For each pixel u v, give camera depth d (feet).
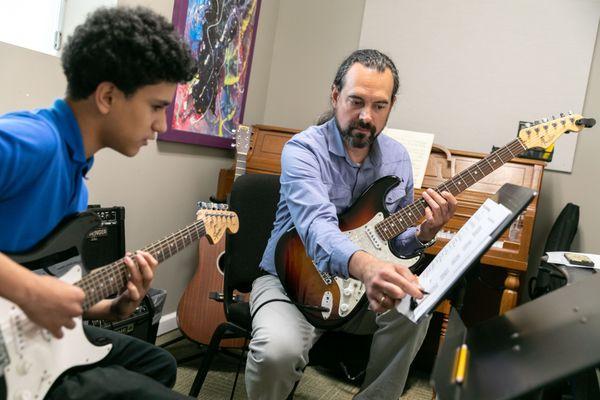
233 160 10.71
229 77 9.88
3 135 3.14
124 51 3.48
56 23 7.11
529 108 9.83
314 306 5.57
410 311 3.66
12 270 3.01
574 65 9.57
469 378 2.47
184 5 8.21
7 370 3.26
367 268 4.15
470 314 9.48
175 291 9.42
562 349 2.43
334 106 6.12
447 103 10.25
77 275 3.79
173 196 9.04
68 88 3.66
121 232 6.50
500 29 9.91
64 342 3.64
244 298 7.50
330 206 5.25
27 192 3.39
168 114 8.34
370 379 6.15
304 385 8.07
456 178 5.82
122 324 6.44
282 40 11.41
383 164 6.31
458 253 3.59
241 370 8.17
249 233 6.44
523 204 3.20
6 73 5.79
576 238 9.66
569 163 9.60
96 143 3.80
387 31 10.56
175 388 7.30
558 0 9.60
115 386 3.68
